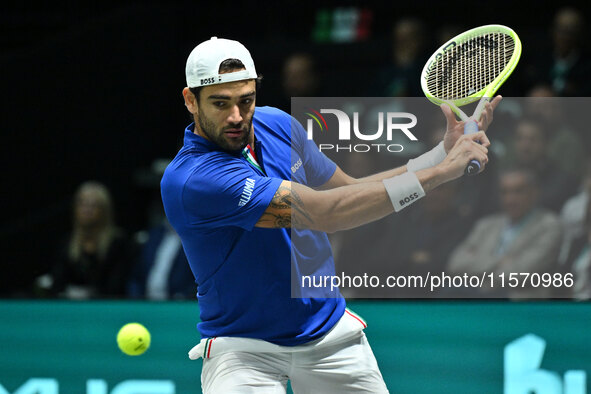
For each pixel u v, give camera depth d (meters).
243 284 9.11
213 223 8.94
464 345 13.61
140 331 11.41
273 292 9.10
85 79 20.77
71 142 20.67
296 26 21.23
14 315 14.66
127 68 20.78
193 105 9.05
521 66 18.11
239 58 8.70
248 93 8.70
